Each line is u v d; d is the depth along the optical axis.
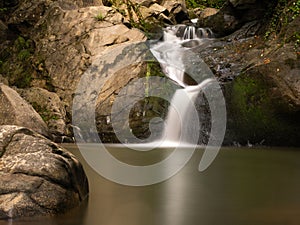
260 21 12.53
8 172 3.43
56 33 12.59
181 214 3.58
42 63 12.05
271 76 8.77
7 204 3.24
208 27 14.16
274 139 9.13
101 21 12.45
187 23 16.73
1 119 8.24
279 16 10.64
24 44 13.05
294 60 8.74
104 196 4.18
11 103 8.39
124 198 4.11
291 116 8.60
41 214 3.28
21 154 3.61
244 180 5.20
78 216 3.42
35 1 13.87
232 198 4.21
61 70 11.66
